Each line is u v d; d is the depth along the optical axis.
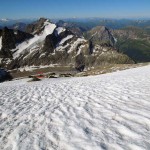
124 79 19.48
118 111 8.88
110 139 6.34
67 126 8.00
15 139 7.39
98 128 7.32
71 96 13.84
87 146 6.12
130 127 6.98
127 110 8.85
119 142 6.06
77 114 9.34
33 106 12.18
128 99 10.80
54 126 8.20
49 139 7.04
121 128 7.01
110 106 9.93
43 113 10.27
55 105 11.73
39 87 21.27
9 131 8.30
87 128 7.50
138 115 7.98
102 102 10.97
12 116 10.41
